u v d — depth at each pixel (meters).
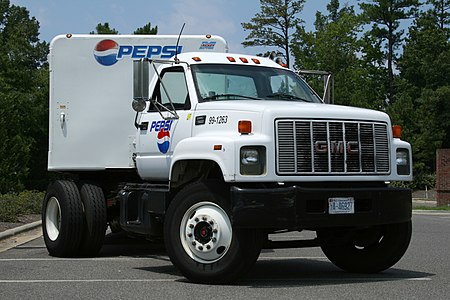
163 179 9.99
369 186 8.80
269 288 8.16
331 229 9.10
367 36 73.44
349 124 8.56
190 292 7.87
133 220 10.11
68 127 12.02
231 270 8.11
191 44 12.14
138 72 9.30
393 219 8.62
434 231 17.59
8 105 39.69
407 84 80.56
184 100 9.47
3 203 19.31
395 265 10.55
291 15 71.62
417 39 81.25
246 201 7.88
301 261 11.18
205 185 8.34
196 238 8.34
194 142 8.53
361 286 8.36
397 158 9.02
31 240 15.03
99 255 11.95
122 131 11.99
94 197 11.37
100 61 12.08
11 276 9.23
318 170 8.30
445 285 8.45
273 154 8.10
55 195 11.58
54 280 8.86
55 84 12.05
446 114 69.88
